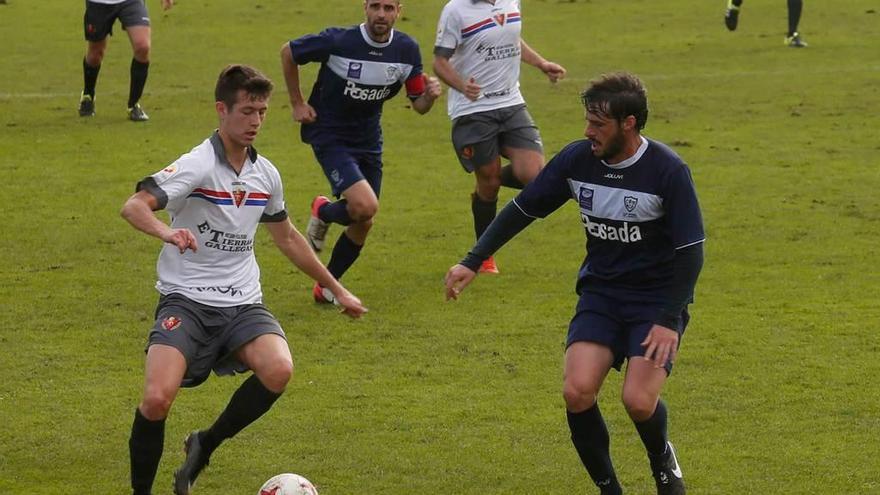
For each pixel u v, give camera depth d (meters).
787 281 30.08
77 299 28.61
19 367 24.30
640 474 19.62
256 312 18.52
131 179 39.31
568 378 17.72
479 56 31.03
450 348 25.66
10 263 31.20
